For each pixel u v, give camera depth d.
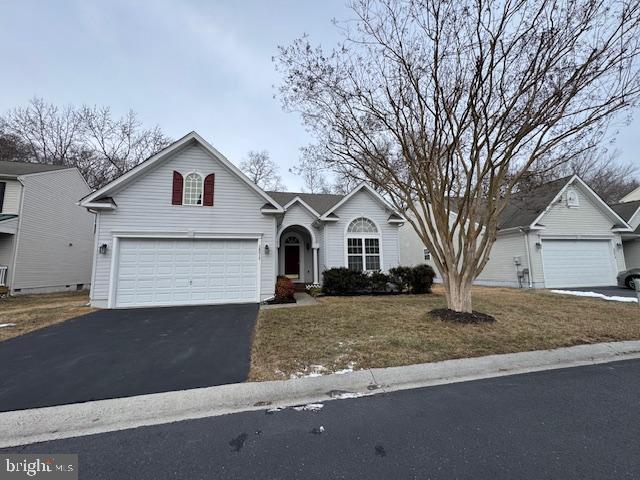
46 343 5.62
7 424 2.97
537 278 13.77
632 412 3.06
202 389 3.66
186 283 10.20
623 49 5.11
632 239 16.62
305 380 3.88
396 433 2.74
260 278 10.70
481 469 2.22
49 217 15.58
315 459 2.39
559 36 5.18
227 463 2.36
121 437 2.79
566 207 14.66
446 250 7.07
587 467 2.22
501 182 7.20
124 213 9.96
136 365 4.47
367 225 14.62
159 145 27.31
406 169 8.10
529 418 2.96
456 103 6.05
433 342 5.30
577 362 4.69
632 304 8.80
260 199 11.03
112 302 9.52
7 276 13.18
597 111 5.59
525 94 5.95
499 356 4.67
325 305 9.56
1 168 14.73
